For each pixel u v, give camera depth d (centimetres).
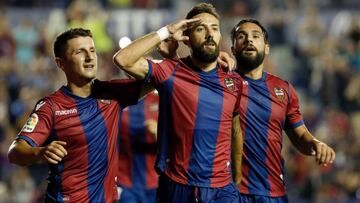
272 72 4966
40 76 4709
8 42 4962
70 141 1797
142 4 5478
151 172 2573
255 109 1991
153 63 1809
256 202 1997
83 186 1808
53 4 5472
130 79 1878
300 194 3931
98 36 5006
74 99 1816
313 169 3953
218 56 1845
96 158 1814
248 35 2006
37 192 3862
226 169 1850
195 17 1830
